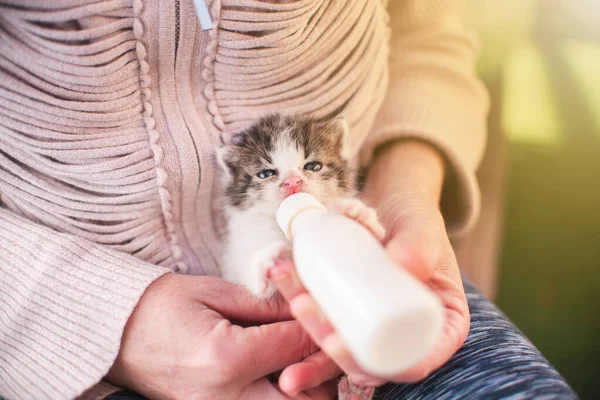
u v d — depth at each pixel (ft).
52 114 3.67
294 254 2.68
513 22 9.84
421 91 5.74
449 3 6.42
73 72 3.57
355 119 4.78
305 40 4.01
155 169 3.97
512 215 8.80
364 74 4.54
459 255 7.68
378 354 2.08
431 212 4.05
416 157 5.09
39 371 3.53
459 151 5.24
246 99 4.25
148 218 4.21
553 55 11.91
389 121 5.41
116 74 3.67
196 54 3.91
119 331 3.47
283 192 4.33
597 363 6.86
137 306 3.56
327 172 4.60
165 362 3.41
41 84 3.63
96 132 3.83
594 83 11.21
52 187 3.95
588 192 9.07
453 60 6.28
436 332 2.14
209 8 3.63
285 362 3.39
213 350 3.28
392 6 5.95
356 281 2.20
